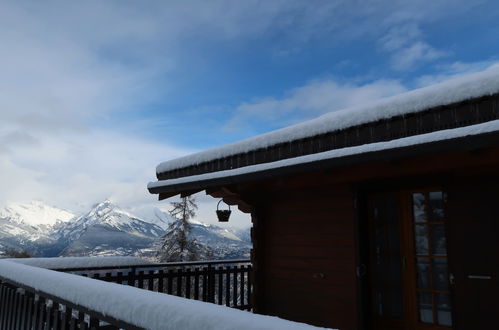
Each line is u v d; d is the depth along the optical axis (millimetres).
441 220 4777
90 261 6918
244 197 6508
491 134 3143
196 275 7746
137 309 2199
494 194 4180
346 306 5309
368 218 5453
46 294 3482
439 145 3479
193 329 1753
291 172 4773
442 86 3729
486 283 4117
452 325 4297
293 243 6145
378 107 4168
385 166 4746
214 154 6066
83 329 2926
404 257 5031
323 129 4625
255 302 6355
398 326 4977
